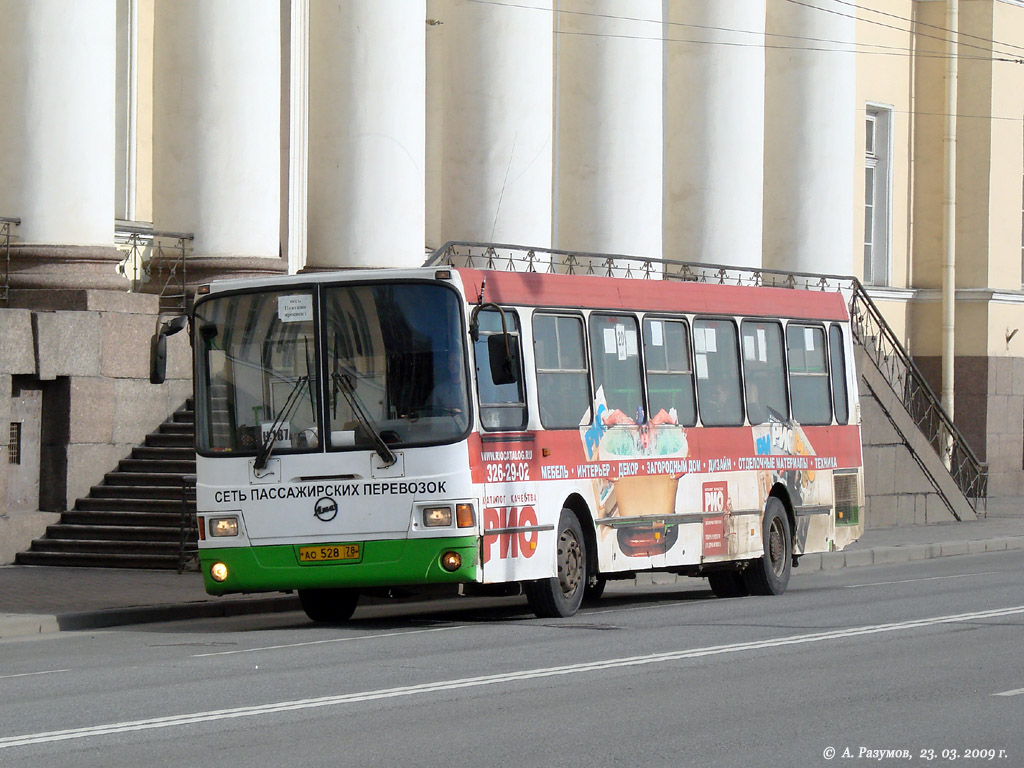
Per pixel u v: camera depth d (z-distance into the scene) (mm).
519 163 43625
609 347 27938
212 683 18328
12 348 34562
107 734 14977
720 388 30781
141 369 37344
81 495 35844
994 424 66188
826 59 56031
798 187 55875
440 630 24328
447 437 24281
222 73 39188
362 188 40281
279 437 24797
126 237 43219
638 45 47844
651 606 28719
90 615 26484
